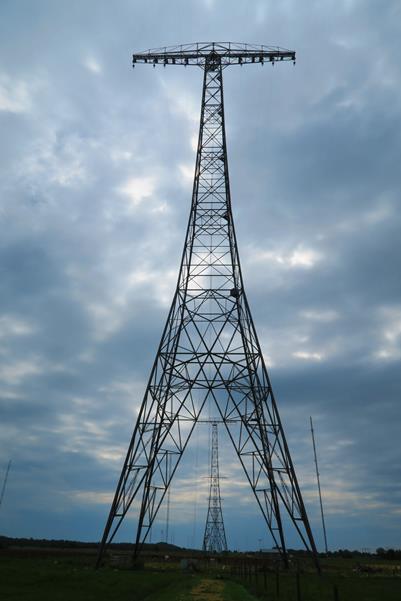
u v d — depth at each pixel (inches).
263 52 2313.0
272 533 1956.2
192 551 5002.5
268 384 1932.8
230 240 2092.8
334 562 3575.3
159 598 1122.7
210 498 4247.0
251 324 1994.3
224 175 2181.3
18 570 1501.0
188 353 1941.4
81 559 2303.2
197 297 2010.3
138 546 1964.8
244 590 1374.3
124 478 1844.2
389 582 1705.2
